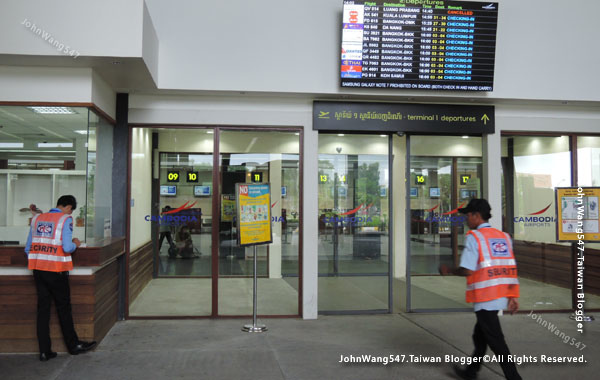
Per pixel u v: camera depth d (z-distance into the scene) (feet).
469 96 20.36
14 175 18.16
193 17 19.21
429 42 19.70
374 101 20.89
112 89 19.25
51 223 14.99
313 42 19.70
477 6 19.84
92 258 15.62
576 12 21.18
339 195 21.88
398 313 21.79
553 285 22.61
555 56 21.01
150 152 20.44
